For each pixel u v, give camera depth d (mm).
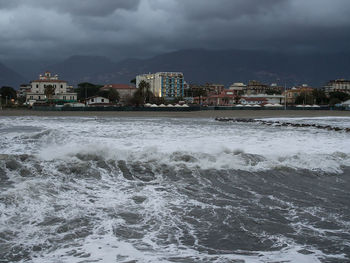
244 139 25156
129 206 8242
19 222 6941
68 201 8398
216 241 6363
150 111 85062
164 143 21500
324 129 39156
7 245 5906
